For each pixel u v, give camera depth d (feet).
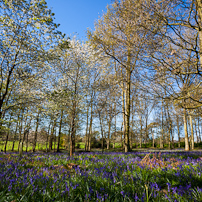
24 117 52.65
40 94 40.14
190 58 21.18
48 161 22.72
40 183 10.67
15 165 16.52
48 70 40.96
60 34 35.42
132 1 21.42
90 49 47.16
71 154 33.19
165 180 11.94
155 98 25.03
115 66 54.34
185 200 8.03
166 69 20.61
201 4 20.44
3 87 36.35
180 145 138.62
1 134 55.57
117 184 10.86
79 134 83.92
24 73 35.32
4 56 32.35
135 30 21.72
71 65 46.65
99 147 134.21
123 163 19.33
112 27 30.35
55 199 8.43
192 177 11.81
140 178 11.73
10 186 9.45
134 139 131.34
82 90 45.85
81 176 12.47
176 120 116.16
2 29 32.09
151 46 20.38
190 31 29.07
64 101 39.78
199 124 126.93
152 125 127.85
